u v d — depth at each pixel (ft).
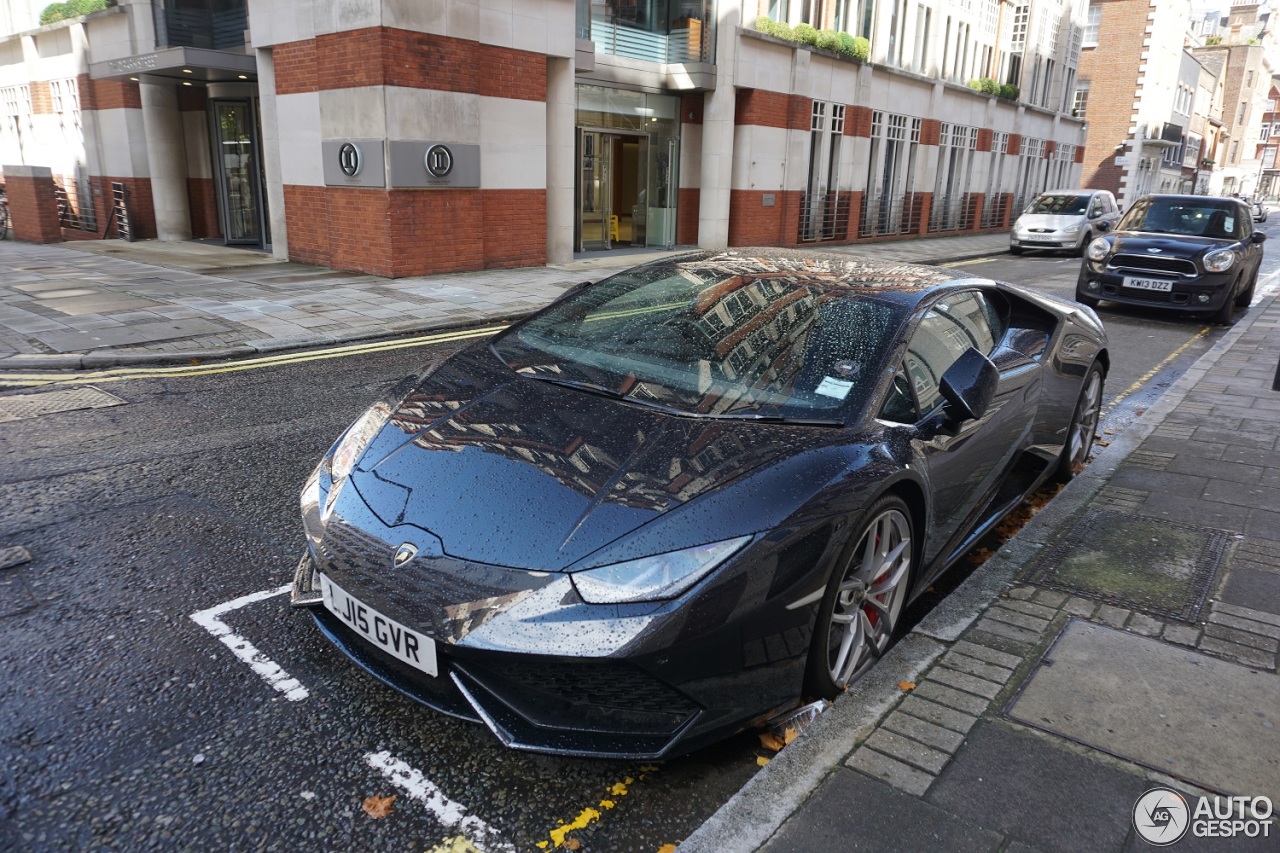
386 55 37.63
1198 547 12.67
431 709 8.10
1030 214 74.43
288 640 9.80
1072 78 121.29
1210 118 201.77
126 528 12.68
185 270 41.60
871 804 7.18
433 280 40.60
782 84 64.54
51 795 7.22
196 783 7.45
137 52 54.24
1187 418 19.86
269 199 46.06
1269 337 32.35
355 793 7.45
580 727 7.30
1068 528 13.33
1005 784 7.47
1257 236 38.50
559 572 7.38
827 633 8.55
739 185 63.72
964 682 9.02
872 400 9.79
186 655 9.41
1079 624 10.32
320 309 32.19
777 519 7.94
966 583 11.39
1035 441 14.05
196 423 18.22
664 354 10.73
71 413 18.62
